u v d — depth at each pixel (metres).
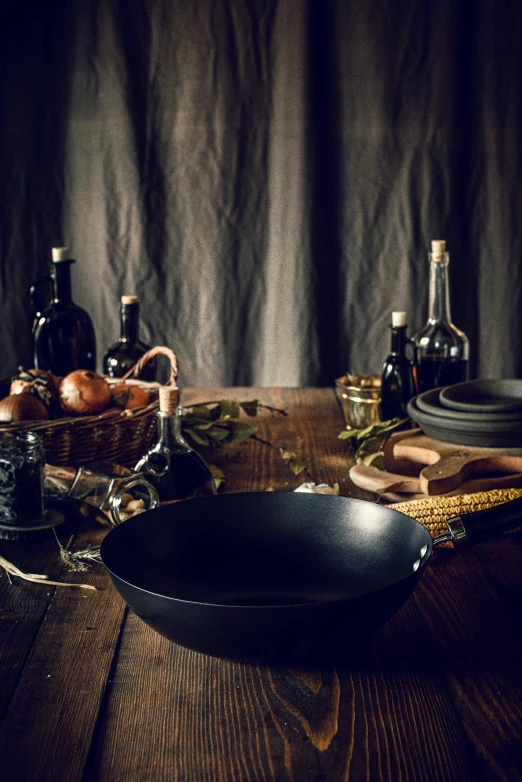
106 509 1.18
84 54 2.95
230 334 3.12
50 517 1.24
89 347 1.85
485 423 1.40
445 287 1.77
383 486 1.34
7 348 3.10
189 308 3.11
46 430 1.34
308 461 1.56
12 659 0.84
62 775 0.66
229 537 0.96
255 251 3.07
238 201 3.04
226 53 2.94
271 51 2.94
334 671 0.81
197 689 0.78
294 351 3.09
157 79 2.97
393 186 3.02
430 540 0.83
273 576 0.93
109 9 2.91
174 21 2.93
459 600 0.97
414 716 0.73
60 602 0.98
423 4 2.90
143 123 2.99
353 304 3.09
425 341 1.78
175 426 1.24
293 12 2.90
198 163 3.01
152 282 3.08
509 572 1.05
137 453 1.48
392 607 0.77
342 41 2.94
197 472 1.23
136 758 0.68
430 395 1.57
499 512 0.90
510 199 3.00
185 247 3.07
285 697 0.77
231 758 0.68
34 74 2.96
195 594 0.89
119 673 0.81
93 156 3.01
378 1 2.90
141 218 3.04
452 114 2.96
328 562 0.94
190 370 3.15
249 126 2.99
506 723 0.72
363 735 0.71
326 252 3.06
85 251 3.07
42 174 3.02
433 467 1.33
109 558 0.83
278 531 0.96
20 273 3.07
